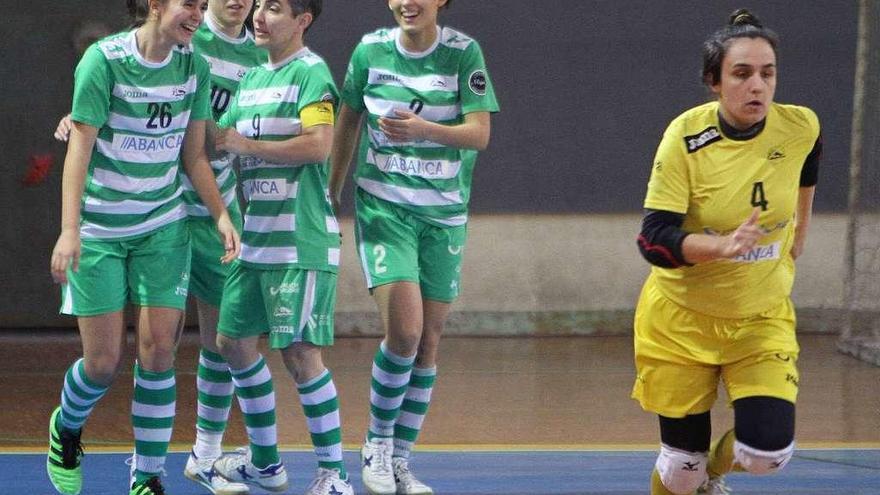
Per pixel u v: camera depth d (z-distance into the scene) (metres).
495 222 37.25
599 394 29.02
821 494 20.02
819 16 36.66
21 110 36.12
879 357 32.38
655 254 14.64
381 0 36.19
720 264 14.99
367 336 37.03
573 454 23.00
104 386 18.05
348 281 37.12
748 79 14.38
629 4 36.62
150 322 17.53
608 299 37.44
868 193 33.72
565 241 37.28
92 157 17.27
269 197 18.39
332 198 20.58
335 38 36.19
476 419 26.27
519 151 37.03
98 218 17.33
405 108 19.52
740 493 20.08
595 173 37.12
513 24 36.62
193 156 18.14
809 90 36.84
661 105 36.97
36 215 36.50
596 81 36.88
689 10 36.69
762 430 14.81
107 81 16.88
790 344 15.35
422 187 19.45
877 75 33.44
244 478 19.88
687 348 15.42
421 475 21.28
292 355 18.67
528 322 37.34
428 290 19.89
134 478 18.66
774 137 14.84
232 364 19.20
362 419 26.11
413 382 20.19
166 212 17.67
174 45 17.23
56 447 18.83
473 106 19.31
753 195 14.81
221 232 17.78
